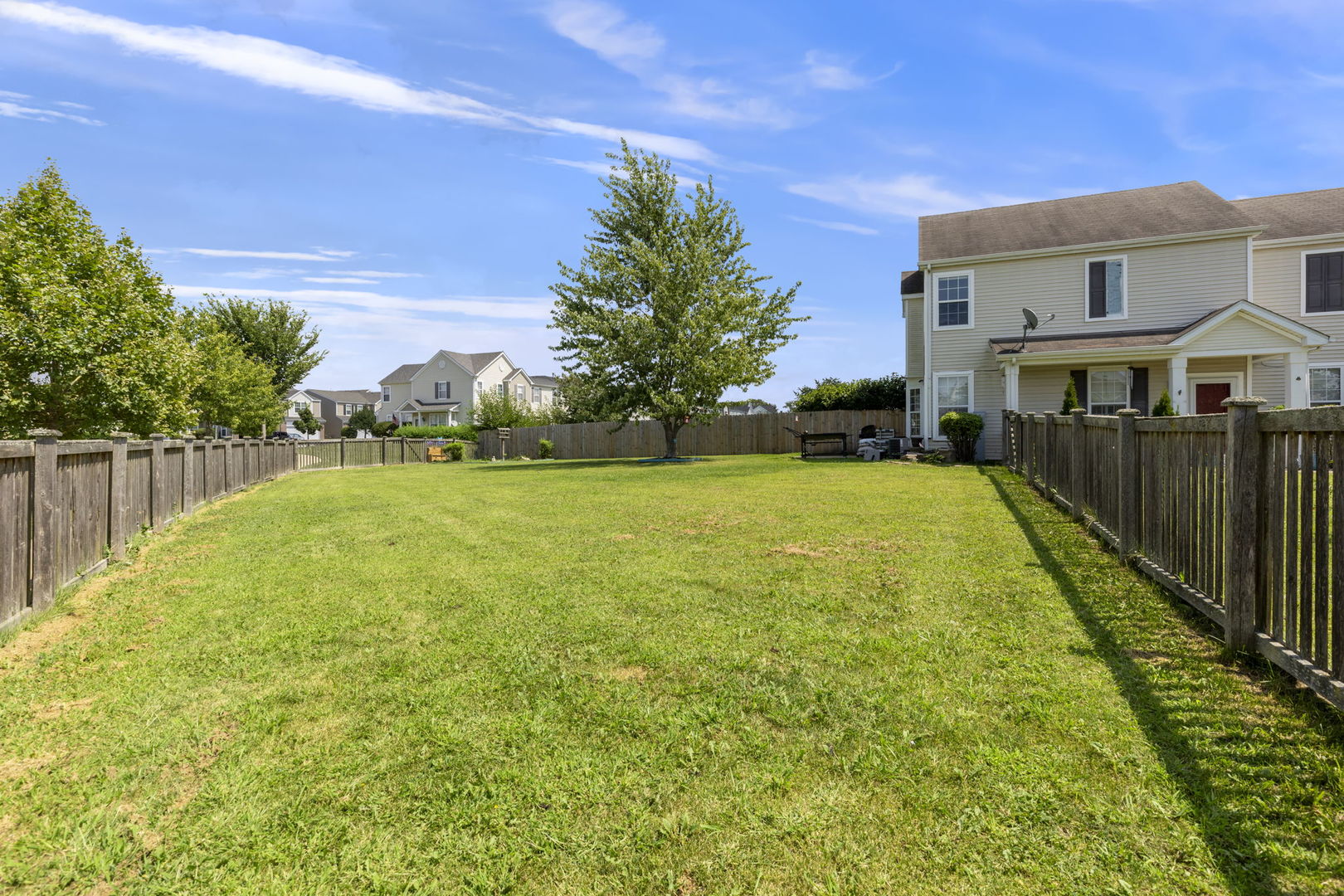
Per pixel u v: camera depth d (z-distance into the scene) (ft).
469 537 24.57
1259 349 50.03
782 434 88.28
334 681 10.97
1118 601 14.32
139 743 8.93
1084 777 7.53
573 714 9.52
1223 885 5.79
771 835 6.75
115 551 21.08
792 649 11.86
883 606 14.33
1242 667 10.53
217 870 6.43
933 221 72.28
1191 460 13.73
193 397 90.43
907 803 7.20
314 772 8.13
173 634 13.69
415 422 167.32
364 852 6.66
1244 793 7.09
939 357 64.03
